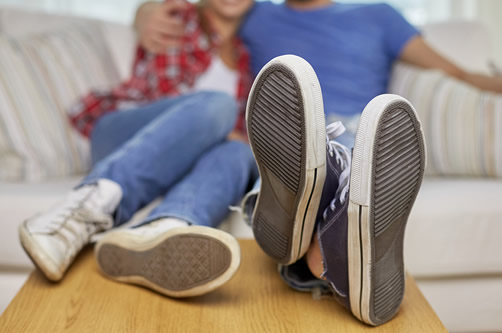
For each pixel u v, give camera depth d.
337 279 0.78
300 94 0.69
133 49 1.74
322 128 0.70
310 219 0.78
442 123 1.50
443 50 1.80
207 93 1.20
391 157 0.69
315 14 1.68
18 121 1.42
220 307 0.83
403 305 0.85
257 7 1.72
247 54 1.66
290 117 0.70
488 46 1.84
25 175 1.41
